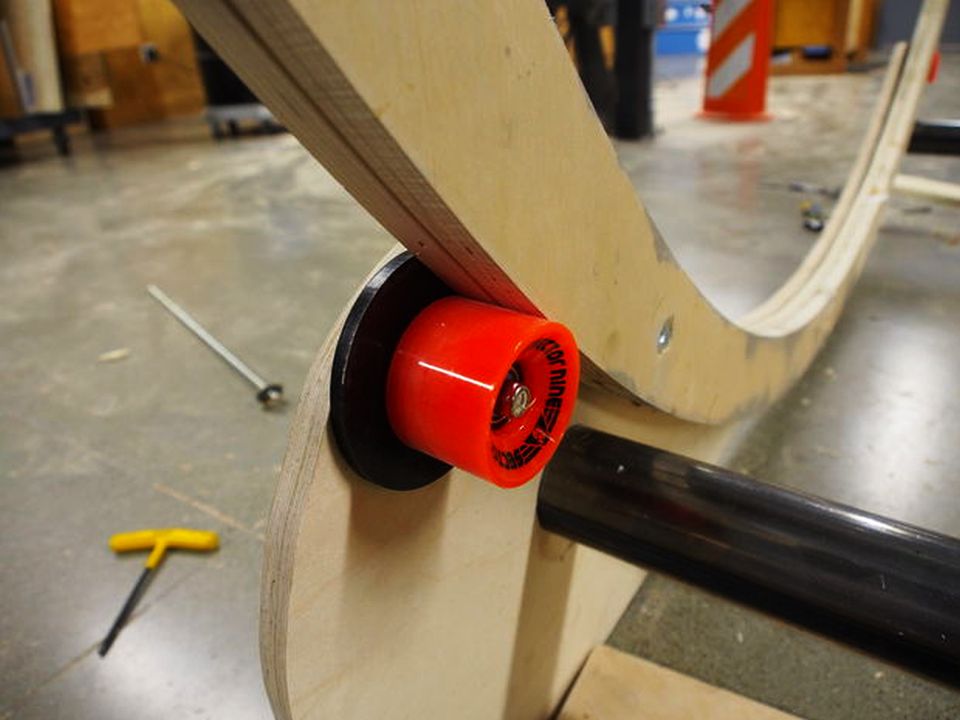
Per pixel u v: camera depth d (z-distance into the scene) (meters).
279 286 2.05
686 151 3.43
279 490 0.36
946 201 1.95
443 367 0.34
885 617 0.41
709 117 4.21
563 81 0.33
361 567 0.40
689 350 0.59
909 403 1.30
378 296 0.35
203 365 1.61
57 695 0.84
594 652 0.77
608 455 0.53
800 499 0.46
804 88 5.02
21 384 1.57
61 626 0.93
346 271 2.14
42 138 4.75
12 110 3.84
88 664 0.87
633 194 0.43
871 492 1.08
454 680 0.53
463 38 0.27
